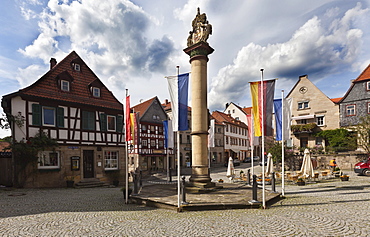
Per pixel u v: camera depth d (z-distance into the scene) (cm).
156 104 3891
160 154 3778
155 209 934
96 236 608
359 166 2056
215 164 4522
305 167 1672
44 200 1202
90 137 2122
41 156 1805
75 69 2189
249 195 1072
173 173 3378
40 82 1880
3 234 632
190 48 1279
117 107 2388
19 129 1734
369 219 703
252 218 745
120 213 873
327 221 691
